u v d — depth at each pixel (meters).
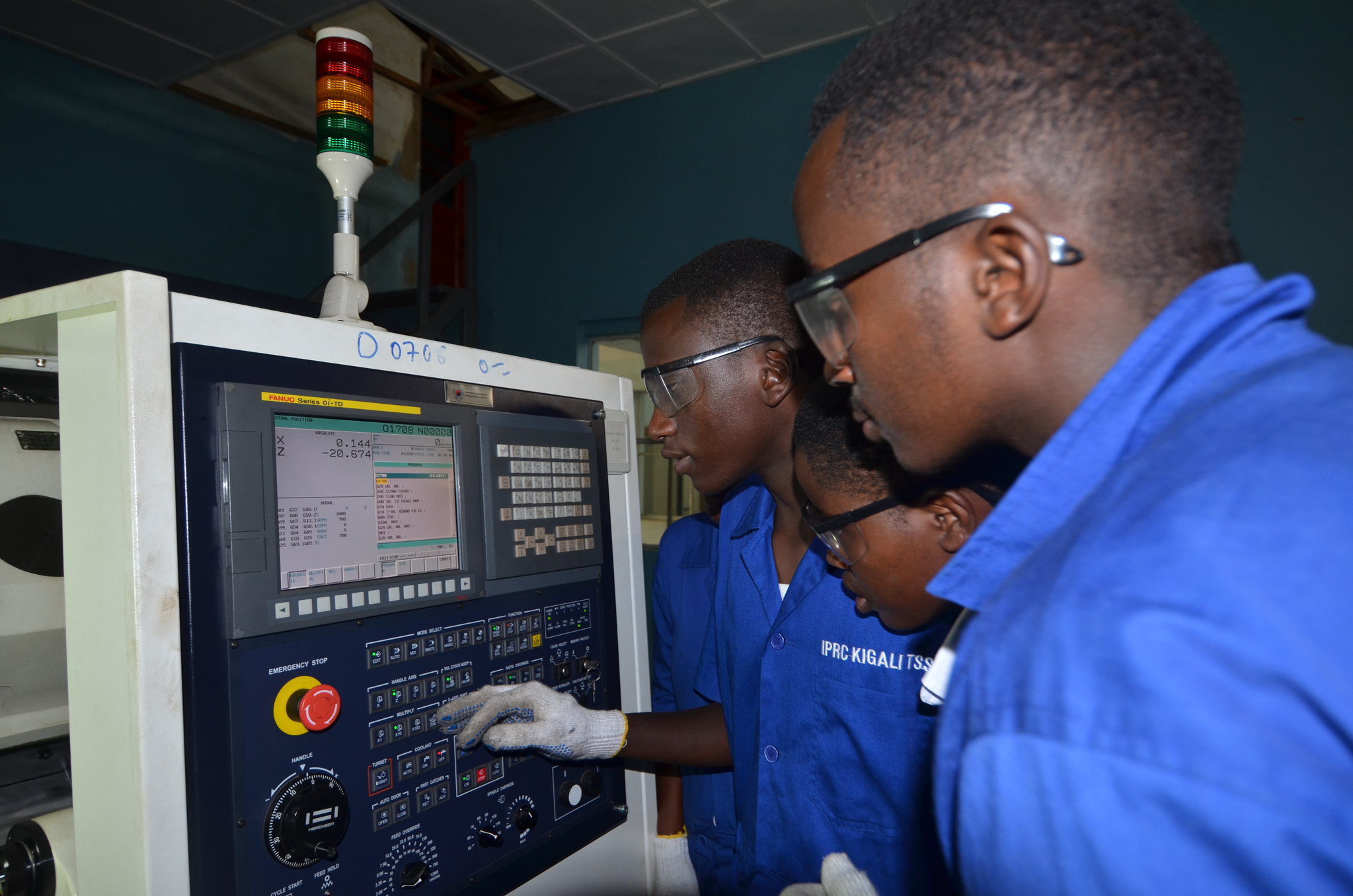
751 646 0.98
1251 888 0.23
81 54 2.94
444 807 0.71
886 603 0.72
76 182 2.97
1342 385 0.30
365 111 0.76
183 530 0.54
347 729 0.63
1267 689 0.24
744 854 0.96
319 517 0.63
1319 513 0.26
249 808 0.56
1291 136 2.38
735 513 1.07
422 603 0.69
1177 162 0.36
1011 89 0.38
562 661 0.86
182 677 0.53
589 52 3.20
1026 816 0.28
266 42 2.93
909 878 0.81
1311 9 2.36
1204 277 0.36
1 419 0.93
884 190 0.42
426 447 0.73
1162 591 0.27
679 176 3.54
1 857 0.67
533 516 0.84
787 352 0.90
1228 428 0.30
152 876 0.50
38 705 0.80
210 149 3.38
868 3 2.86
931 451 0.45
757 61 3.30
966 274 0.40
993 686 0.31
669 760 0.95
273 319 0.61
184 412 0.54
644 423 3.97
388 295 3.58
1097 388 0.37
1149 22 0.37
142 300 0.52
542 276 3.94
